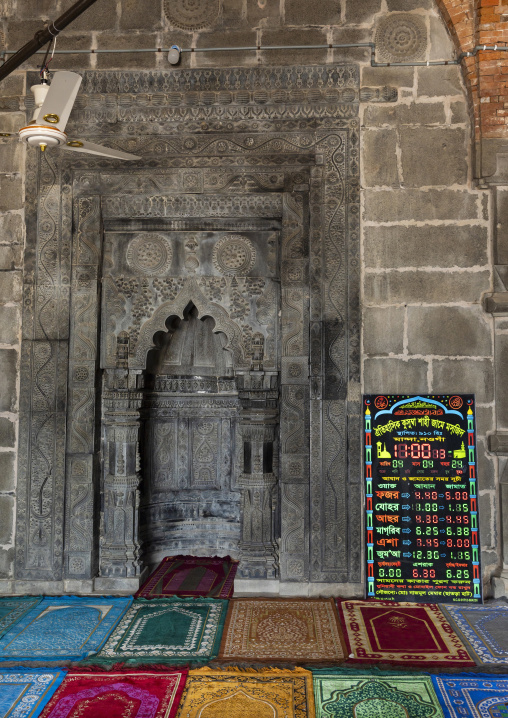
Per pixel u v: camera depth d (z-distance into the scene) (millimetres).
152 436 5566
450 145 4934
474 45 4793
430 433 4773
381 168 4922
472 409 4785
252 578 4801
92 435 4875
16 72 5074
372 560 4684
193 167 4949
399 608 4465
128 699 3131
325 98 4918
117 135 4973
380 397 4809
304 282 4863
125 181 4973
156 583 4977
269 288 4941
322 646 3783
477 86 4793
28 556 4824
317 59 4977
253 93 4906
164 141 4961
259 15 5016
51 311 4949
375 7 5004
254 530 4875
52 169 5004
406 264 4883
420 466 4754
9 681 3330
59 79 2980
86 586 4777
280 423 4844
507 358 4797
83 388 4898
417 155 4930
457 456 4750
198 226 4980
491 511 4770
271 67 4941
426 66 4965
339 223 4887
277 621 4191
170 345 5594
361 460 4781
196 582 5008
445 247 4883
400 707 3064
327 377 4820
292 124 4934
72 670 3461
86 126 4977
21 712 3006
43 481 4863
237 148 4934
